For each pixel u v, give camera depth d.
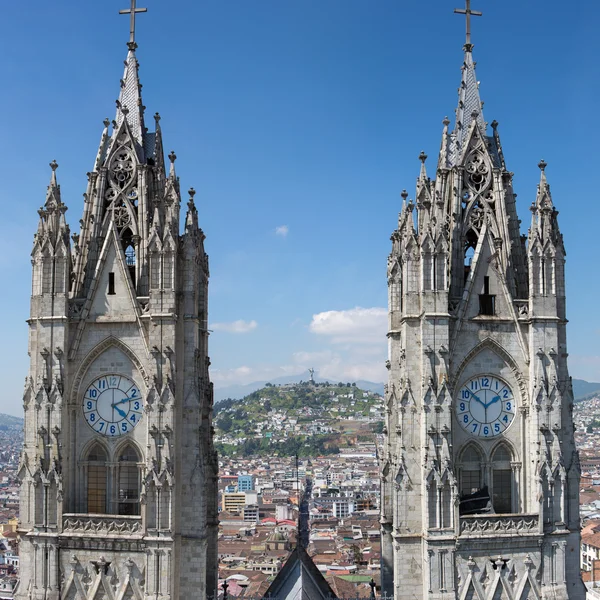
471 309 80.81
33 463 79.56
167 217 79.75
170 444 77.00
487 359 81.00
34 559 78.19
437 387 78.12
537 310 80.56
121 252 81.19
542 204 82.25
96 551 77.75
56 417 78.94
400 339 88.19
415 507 78.44
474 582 77.38
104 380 80.50
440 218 80.81
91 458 80.69
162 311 78.56
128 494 79.94
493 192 84.56
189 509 78.31
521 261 84.31
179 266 80.94
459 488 80.19
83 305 80.44
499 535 77.50
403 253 81.75
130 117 87.06
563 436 81.00
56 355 79.56
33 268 81.44
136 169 84.12
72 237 84.50
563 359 81.94
